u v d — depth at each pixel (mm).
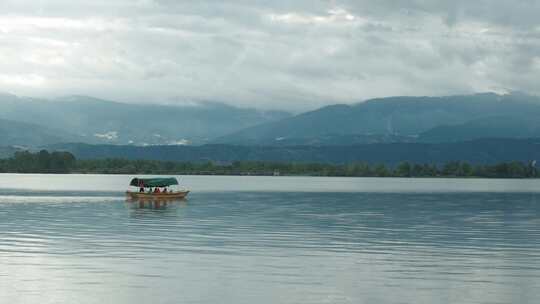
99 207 117062
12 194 161250
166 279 44969
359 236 70562
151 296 40219
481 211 113938
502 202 145750
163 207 118750
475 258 55125
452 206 128500
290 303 38906
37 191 177875
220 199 150250
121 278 45156
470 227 82188
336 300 39656
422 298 40344
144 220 89625
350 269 49156
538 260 54219
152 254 55844
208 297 40062
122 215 98625
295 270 48594
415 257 55438
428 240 67500
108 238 67188
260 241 65375
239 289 42156
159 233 72375
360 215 101625
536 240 68000
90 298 39656
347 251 58656
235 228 78875
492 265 51562
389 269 49281
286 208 118688
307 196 168875
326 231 75688
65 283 43469
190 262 51812
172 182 146375
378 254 56938
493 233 74875
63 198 144625
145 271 47719
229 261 52406
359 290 42156
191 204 129625
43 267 49094
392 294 41219
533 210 117250
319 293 41281
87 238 67000
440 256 56125
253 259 53531
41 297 39719
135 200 140500
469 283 44469
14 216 95125
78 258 53375
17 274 46250
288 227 80312
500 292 41969
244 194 177875
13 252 56469
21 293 40656
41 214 99375
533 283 44625
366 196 171375
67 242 63594
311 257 54875
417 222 89125
